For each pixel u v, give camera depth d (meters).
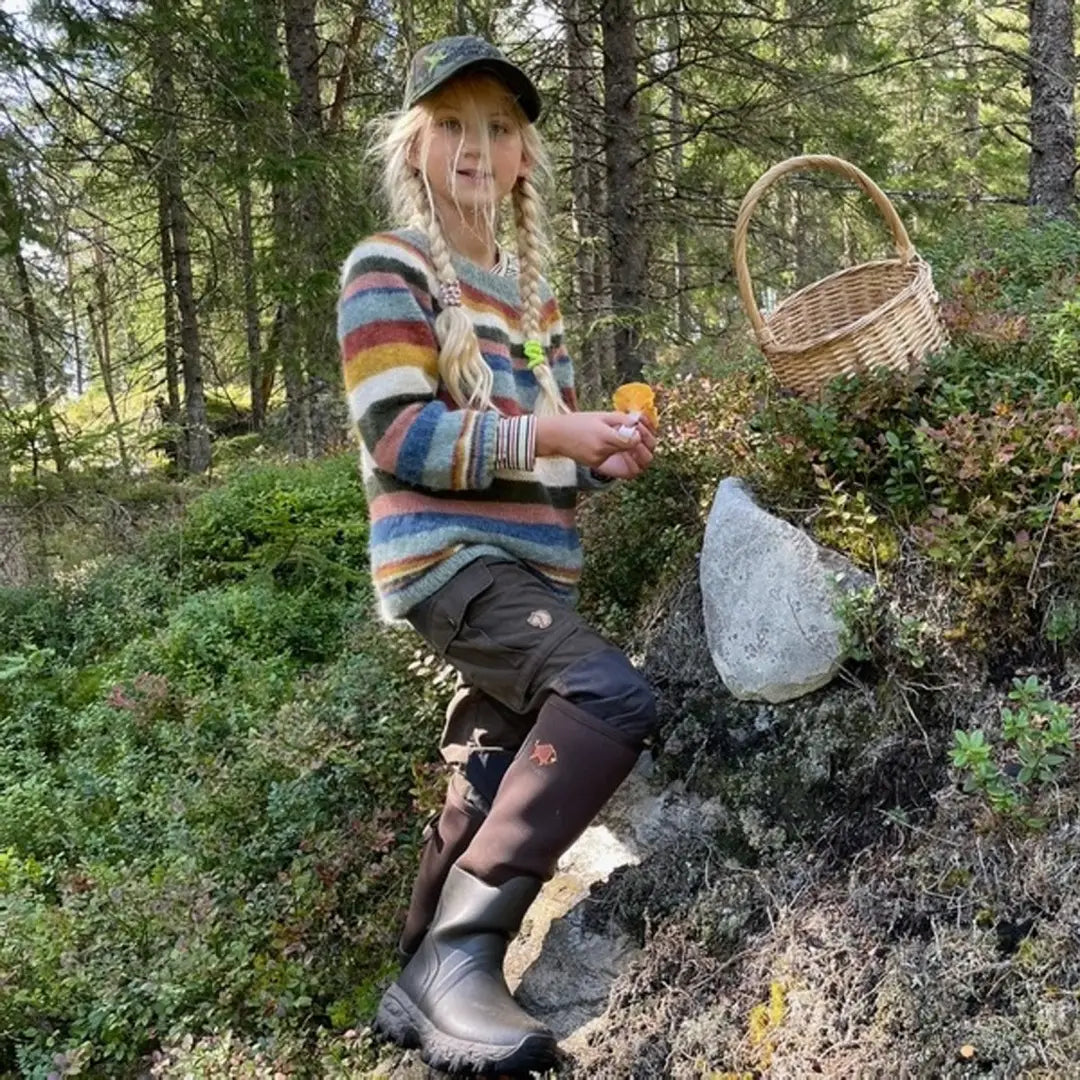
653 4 8.09
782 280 9.07
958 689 2.08
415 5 8.44
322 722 3.04
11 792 3.33
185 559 5.57
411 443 1.86
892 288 2.89
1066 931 1.63
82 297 9.64
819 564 2.24
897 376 2.44
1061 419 2.14
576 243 7.93
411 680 3.03
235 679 3.97
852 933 1.87
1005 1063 1.56
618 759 1.83
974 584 2.10
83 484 6.38
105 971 2.42
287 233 7.48
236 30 6.81
